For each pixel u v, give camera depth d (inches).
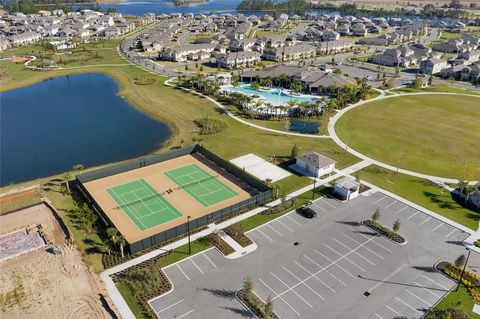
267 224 2677.2
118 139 4192.9
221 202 2960.1
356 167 3476.9
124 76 6550.2
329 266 2293.3
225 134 4178.2
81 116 4879.4
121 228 2637.8
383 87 5905.5
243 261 2329.0
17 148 4005.9
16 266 2300.7
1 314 1979.6
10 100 5531.5
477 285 2148.1
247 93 5674.2
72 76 6732.3
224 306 2006.6
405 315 1962.4
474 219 2746.1
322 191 3085.6
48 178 3334.2
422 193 3073.3
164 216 2783.0
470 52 7854.3
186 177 3326.8
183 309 1984.5
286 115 4702.3
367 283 2169.0
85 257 2353.6
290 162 3563.0
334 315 1962.4
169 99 5359.3
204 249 2432.3
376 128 4362.7
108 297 2060.8
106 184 3206.2
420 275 2229.3
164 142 4094.5
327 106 4790.8
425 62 7003.0
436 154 3747.5
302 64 7234.3
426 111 4913.9
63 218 2733.8
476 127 4407.0
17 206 2906.0
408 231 2605.8
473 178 3270.2
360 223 2691.9
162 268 2268.7
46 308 2006.6
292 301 2043.6
